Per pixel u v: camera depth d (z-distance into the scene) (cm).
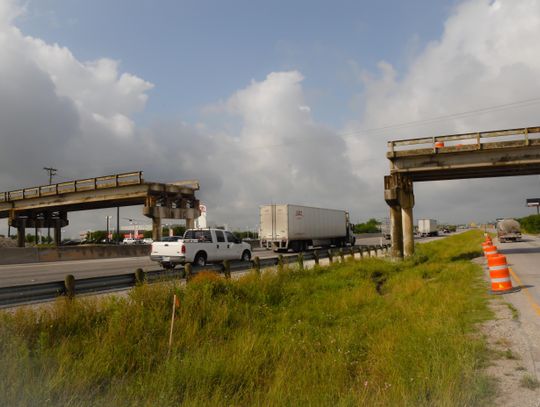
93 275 2041
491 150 2409
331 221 4938
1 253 2808
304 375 621
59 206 4503
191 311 963
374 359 716
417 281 1611
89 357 634
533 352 680
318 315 1138
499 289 1278
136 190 3750
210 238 2230
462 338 724
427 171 2594
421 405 489
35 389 489
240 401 555
